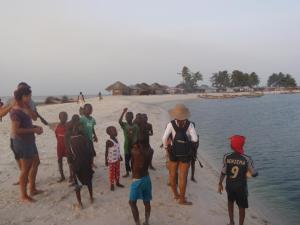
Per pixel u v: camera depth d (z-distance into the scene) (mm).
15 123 4148
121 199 4652
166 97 56312
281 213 4988
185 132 4438
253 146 11094
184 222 4051
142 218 4062
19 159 4465
